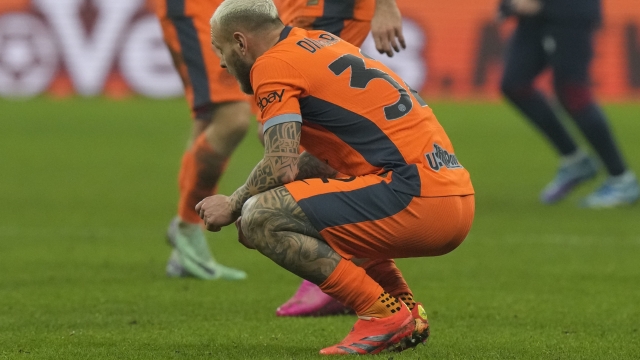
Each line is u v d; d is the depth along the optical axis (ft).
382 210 40.83
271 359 41.98
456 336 49.01
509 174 139.95
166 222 97.71
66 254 78.48
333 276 41.37
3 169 138.10
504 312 56.39
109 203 110.11
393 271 45.57
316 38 43.60
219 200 42.73
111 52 222.28
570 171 113.50
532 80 112.57
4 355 43.19
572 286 65.57
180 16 64.69
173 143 170.19
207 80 64.13
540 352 44.98
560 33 108.78
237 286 64.85
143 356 42.93
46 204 108.58
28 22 219.61
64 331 49.26
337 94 41.68
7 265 72.79
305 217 40.96
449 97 226.58
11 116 199.62
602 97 223.10
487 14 225.35
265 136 41.39
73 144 166.20
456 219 41.86
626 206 111.24
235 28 42.55
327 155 42.96
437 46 225.56
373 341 42.14
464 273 71.15
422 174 41.09
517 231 92.84
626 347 46.47
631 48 222.28
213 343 46.34
